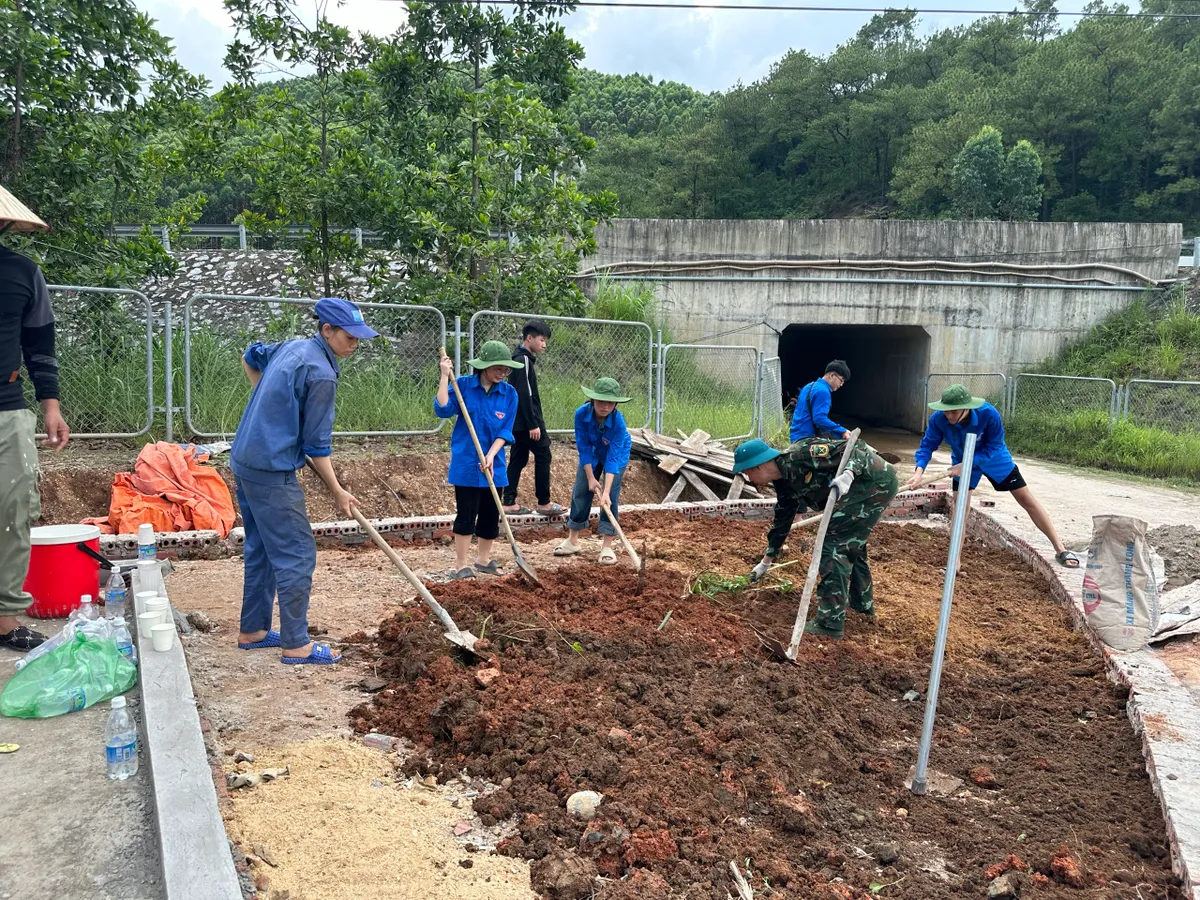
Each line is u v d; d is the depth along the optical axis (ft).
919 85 233.55
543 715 12.70
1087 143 175.01
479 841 10.07
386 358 36.32
